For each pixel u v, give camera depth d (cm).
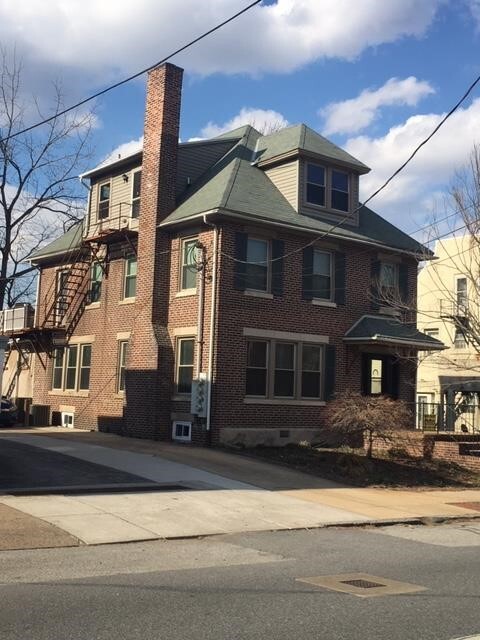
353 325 2288
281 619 592
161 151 2195
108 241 2414
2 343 1581
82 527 1003
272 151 2320
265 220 2062
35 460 1561
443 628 576
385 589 713
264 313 2084
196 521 1098
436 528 1187
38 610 604
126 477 1421
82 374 2536
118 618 584
